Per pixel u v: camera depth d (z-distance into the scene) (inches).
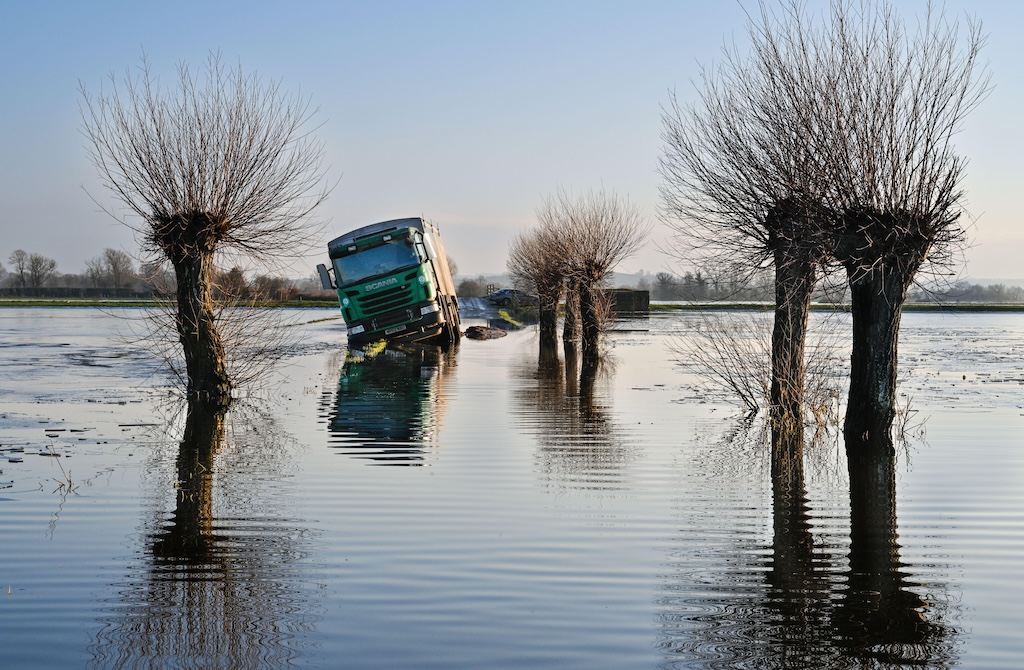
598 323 1558.8
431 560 378.0
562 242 1739.7
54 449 611.8
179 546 394.9
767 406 797.9
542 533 418.3
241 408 823.7
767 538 415.8
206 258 874.8
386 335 1472.7
